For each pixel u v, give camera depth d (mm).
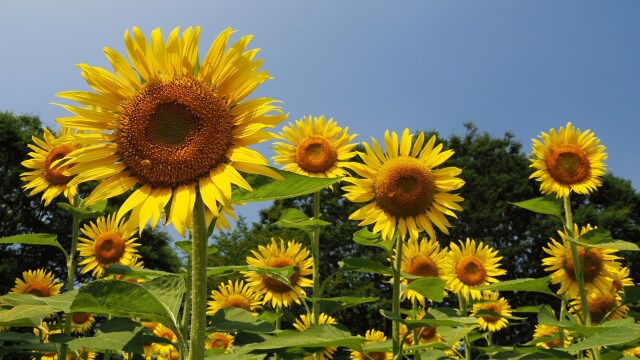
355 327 31359
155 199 3066
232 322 3799
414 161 5980
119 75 3318
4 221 30875
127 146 3188
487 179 35719
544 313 4902
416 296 7699
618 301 8102
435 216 5867
